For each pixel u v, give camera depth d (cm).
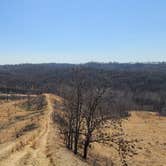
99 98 4300
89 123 4306
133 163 5600
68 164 3344
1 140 5444
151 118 13962
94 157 4959
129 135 8875
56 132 5934
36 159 3325
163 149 7356
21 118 9956
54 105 11331
